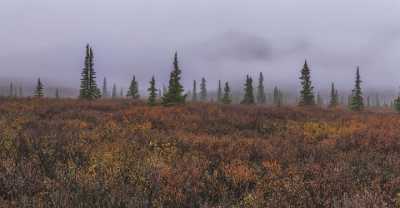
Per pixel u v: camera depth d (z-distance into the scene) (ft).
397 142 33.81
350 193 19.07
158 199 18.93
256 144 33.50
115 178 21.36
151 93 126.62
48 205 16.76
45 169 22.48
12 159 22.70
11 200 17.37
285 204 18.07
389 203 17.99
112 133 36.17
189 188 20.39
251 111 68.54
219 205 18.24
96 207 17.52
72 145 27.94
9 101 72.18
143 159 25.77
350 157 27.94
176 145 32.45
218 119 53.47
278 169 24.94
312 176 23.29
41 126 38.65
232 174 23.26
